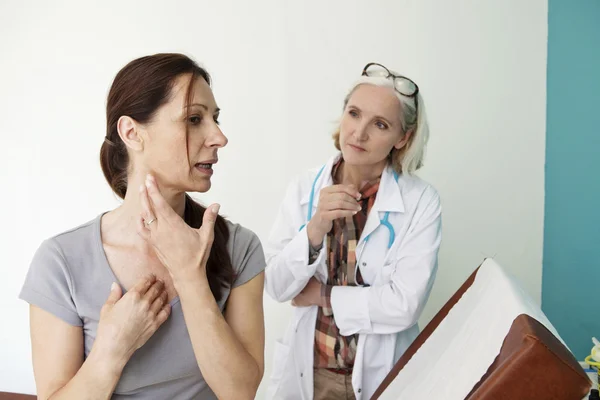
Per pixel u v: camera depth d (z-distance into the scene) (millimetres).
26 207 2711
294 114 2527
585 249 2375
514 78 2379
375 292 1612
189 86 1037
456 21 2393
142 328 1000
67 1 2615
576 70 2314
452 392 957
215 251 1116
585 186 2354
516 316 896
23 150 2689
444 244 2494
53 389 1026
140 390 1071
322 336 1702
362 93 1577
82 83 2631
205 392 1126
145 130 1049
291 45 2500
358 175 1709
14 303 2713
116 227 1107
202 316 1015
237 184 2594
